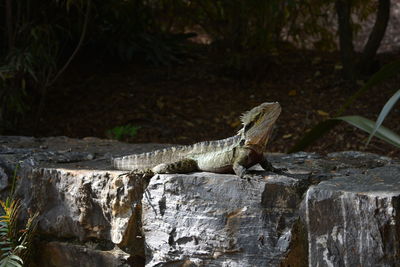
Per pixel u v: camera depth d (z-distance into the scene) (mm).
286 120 10625
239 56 12273
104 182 5172
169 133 10523
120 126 10797
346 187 4281
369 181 4492
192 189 4668
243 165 4684
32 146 6910
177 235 4738
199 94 11820
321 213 4203
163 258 4840
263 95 11609
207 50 14023
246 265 4492
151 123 10883
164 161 5176
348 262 4129
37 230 5648
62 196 5461
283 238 4371
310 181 4645
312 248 4258
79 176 5305
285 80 12125
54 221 5527
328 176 4766
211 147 4969
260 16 12484
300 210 4387
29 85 11930
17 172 5727
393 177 4617
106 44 13062
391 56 13305
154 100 11633
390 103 4754
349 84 11516
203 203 4629
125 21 12727
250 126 4707
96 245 5375
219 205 4574
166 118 11031
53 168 5559
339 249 4160
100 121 11023
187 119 10969
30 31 10203
